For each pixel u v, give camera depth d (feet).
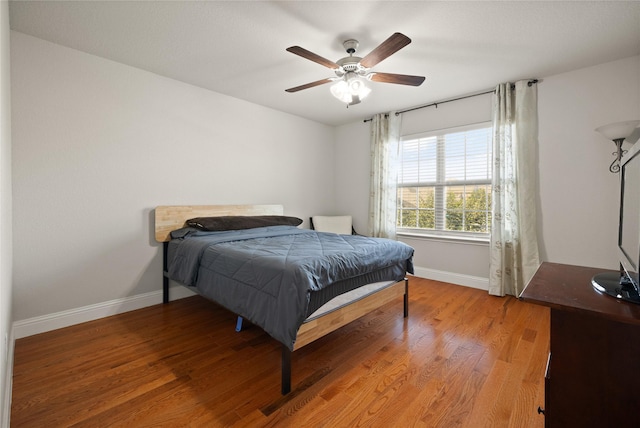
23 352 6.61
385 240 8.98
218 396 5.20
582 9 6.28
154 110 9.48
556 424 3.56
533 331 7.71
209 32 7.18
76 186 8.06
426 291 11.07
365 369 6.05
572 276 4.52
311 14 6.48
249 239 9.09
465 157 11.81
